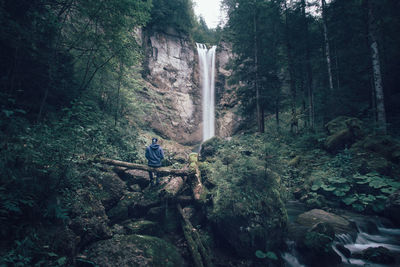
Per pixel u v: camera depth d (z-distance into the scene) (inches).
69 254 116.3
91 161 192.9
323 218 220.1
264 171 203.2
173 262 142.5
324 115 502.0
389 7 438.9
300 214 240.7
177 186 228.8
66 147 137.3
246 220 170.9
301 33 508.1
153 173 258.8
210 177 238.5
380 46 482.0
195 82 947.3
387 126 399.9
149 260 132.5
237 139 436.1
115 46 288.8
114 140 314.5
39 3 224.2
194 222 200.2
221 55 1023.0
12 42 189.9
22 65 216.7
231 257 168.7
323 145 392.5
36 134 137.8
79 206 141.6
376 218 232.7
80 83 305.4
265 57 489.1
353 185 273.1
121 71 342.6
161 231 187.8
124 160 288.4
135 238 148.4
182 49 924.0
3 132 126.3
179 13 902.4
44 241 108.6
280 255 169.0
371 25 387.9
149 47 807.7
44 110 228.2
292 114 500.1
